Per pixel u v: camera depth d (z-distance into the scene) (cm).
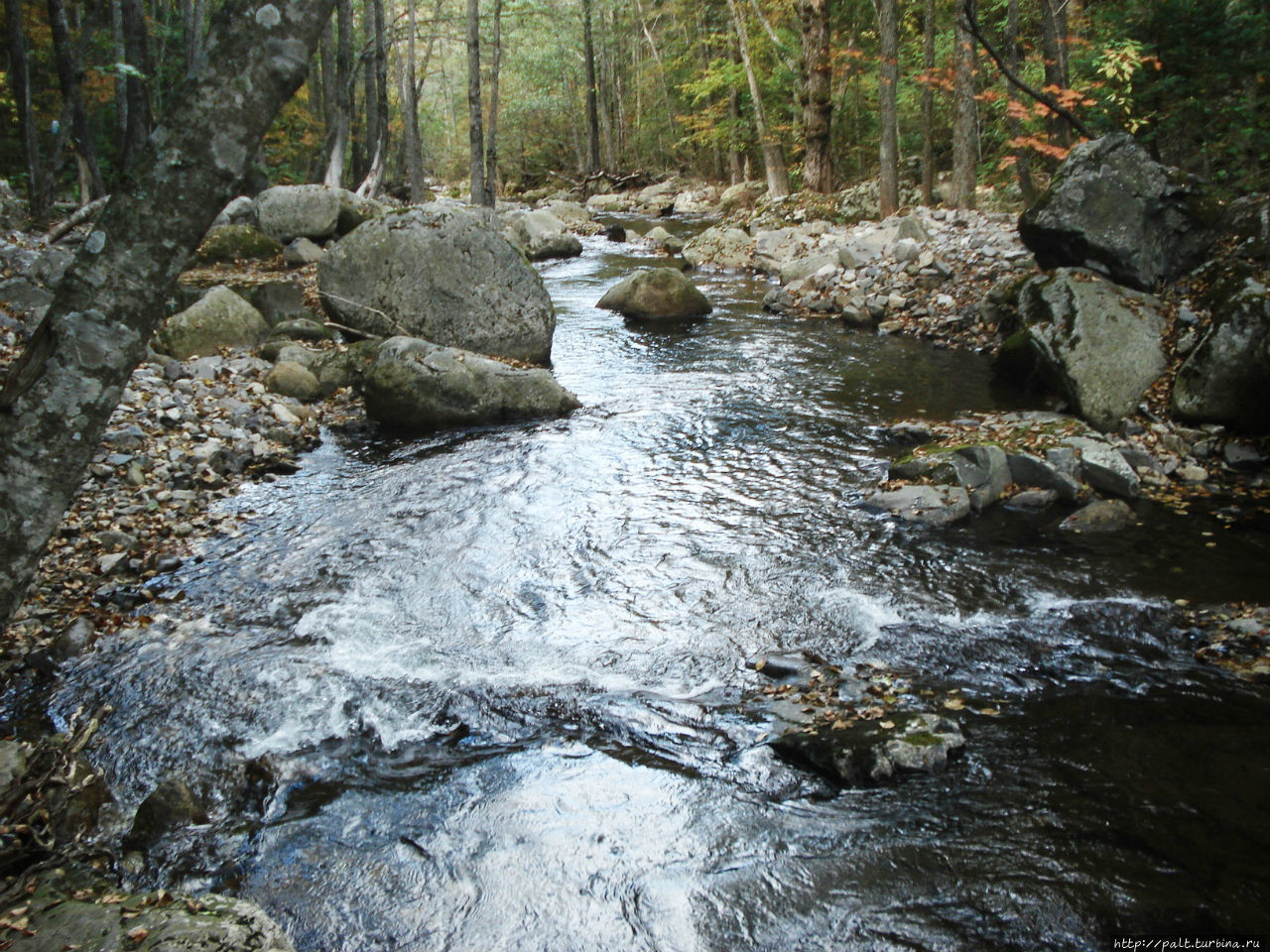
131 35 1819
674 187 3912
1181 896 337
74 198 2123
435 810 398
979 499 720
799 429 915
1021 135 1512
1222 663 499
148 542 666
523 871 360
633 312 1488
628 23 4566
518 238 2228
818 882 350
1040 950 315
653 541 673
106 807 402
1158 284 1023
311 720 467
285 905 346
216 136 292
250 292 1327
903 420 920
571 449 868
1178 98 1341
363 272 1136
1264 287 830
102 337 298
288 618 567
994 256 1397
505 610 577
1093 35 1509
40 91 2434
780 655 518
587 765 427
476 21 2303
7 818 364
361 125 3359
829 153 2439
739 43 2748
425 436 919
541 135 5159
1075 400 878
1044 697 474
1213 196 1038
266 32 290
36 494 300
